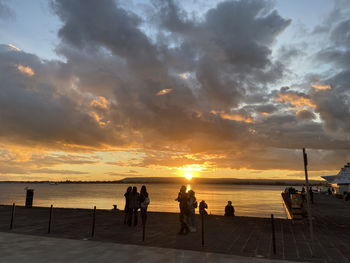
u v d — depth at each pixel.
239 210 49.06
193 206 10.38
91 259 6.73
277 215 39.28
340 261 6.65
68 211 17.36
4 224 12.13
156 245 8.25
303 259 6.80
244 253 7.36
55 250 7.59
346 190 37.75
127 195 12.11
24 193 161.25
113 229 11.04
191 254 7.21
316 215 16.86
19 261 6.55
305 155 7.72
